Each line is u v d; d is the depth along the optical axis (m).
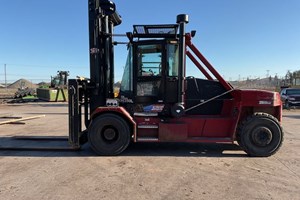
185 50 6.69
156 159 6.27
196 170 5.49
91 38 7.02
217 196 4.24
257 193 4.36
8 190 4.47
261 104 6.63
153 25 6.35
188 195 4.28
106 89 7.27
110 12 7.00
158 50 6.68
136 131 6.72
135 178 5.02
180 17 6.36
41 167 5.67
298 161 6.15
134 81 6.80
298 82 35.41
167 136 6.65
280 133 6.48
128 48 6.94
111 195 4.27
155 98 6.77
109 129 6.55
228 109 7.17
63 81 33.66
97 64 7.06
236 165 5.85
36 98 32.22
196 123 6.87
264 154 6.48
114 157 6.43
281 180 4.94
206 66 7.07
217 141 6.70
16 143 7.85
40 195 4.28
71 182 4.82
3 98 32.31
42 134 9.39
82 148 7.30
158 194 4.31
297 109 20.92
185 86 6.88
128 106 6.87
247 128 6.51
